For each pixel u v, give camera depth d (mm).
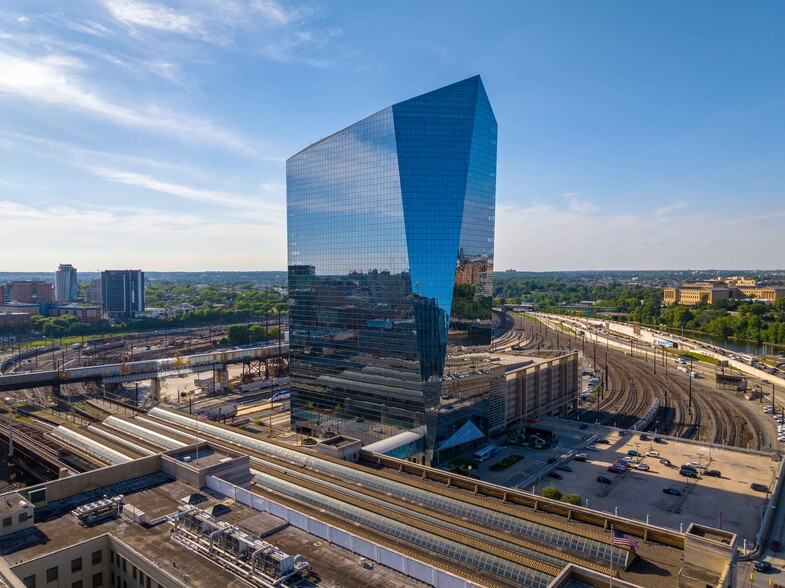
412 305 154750
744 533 111750
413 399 155750
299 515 74375
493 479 142750
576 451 165750
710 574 65562
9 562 65562
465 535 82312
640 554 75062
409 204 155375
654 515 120125
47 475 147000
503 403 181875
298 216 187000
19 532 72938
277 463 118188
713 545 66062
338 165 172500
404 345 157125
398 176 156125
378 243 162250
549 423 197000
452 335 157000
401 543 81312
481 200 164875
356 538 68250
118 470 89812
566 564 73500
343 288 172625
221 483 85438
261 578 61625
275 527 73500
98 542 70438
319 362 181625
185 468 90188
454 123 157000
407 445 146750
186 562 65625
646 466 149125
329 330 177625
